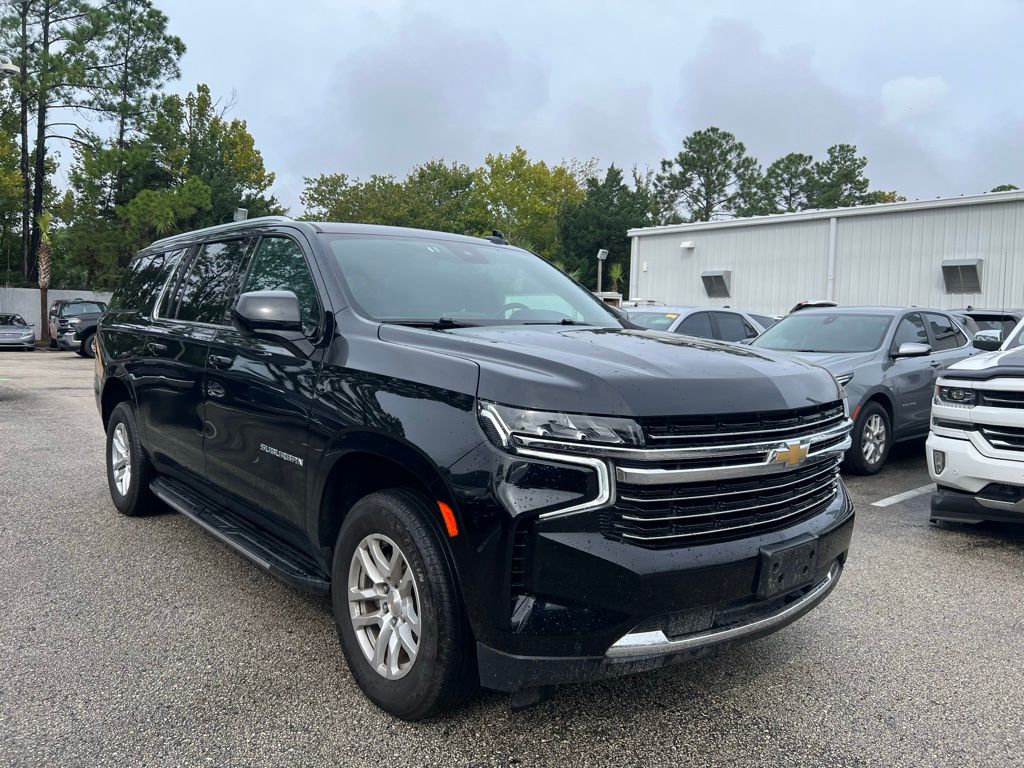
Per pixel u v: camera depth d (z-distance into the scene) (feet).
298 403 10.54
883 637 12.08
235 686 10.08
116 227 117.08
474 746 8.77
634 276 95.30
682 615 8.20
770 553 8.64
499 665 8.03
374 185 212.02
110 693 9.84
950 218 70.38
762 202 226.38
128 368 16.62
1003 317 41.42
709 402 8.39
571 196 216.33
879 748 8.94
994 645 11.82
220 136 159.94
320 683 10.19
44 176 132.87
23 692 9.84
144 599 13.04
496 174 205.46
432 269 12.50
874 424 24.47
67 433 29.71
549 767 8.42
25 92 117.70
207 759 8.42
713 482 8.45
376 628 9.62
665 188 229.04
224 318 13.34
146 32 126.11
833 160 227.20
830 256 77.51
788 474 9.15
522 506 7.79
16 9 119.65
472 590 8.09
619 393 8.05
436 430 8.48
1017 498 16.11
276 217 13.53
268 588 13.62
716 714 9.62
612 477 7.91
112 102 123.34
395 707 9.09
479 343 9.34
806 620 12.75
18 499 19.52
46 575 14.11
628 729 9.21
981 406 16.60
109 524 17.34
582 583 7.81
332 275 11.27
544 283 13.91
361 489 10.41
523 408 8.01
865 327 26.76
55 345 91.91
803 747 8.92
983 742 9.10
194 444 13.76
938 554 16.37
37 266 131.03
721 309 37.68
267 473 11.42
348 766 8.35
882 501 21.13
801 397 9.30
